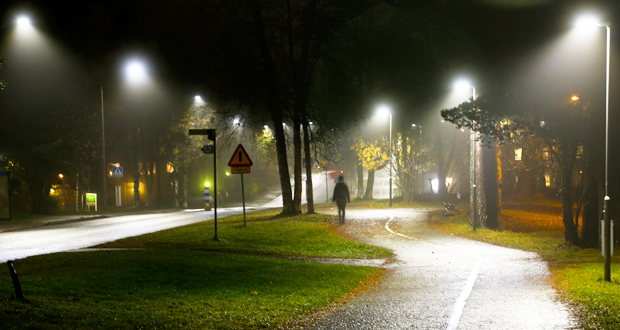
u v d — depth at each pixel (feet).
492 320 24.27
